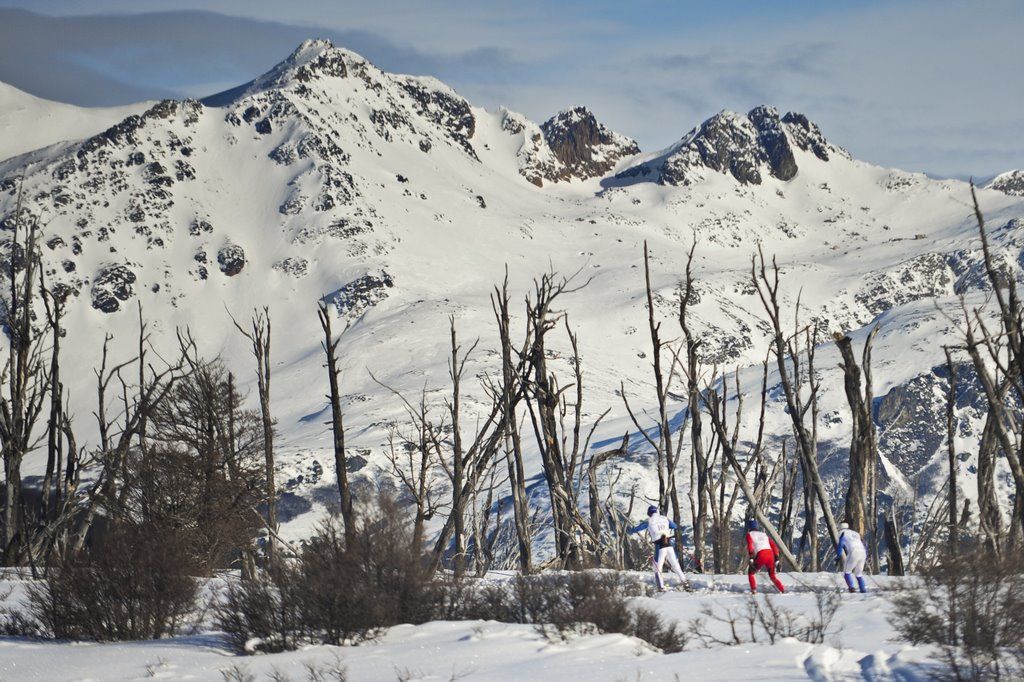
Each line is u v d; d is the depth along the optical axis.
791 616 13.29
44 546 26.44
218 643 13.79
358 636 13.33
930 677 9.14
